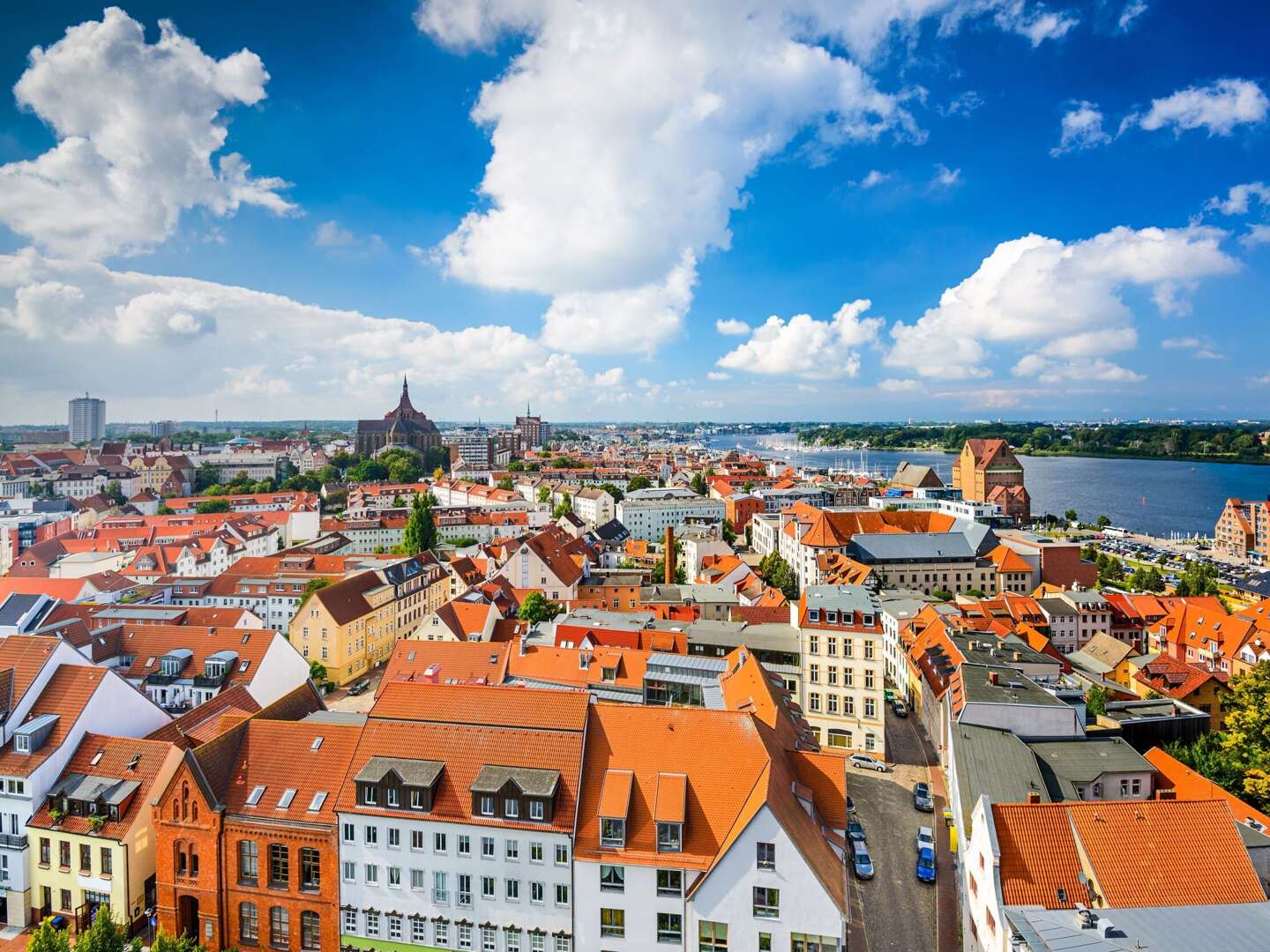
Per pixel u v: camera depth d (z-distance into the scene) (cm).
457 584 16162
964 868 5497
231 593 14850
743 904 4509
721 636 9994
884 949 5456
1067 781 6394
